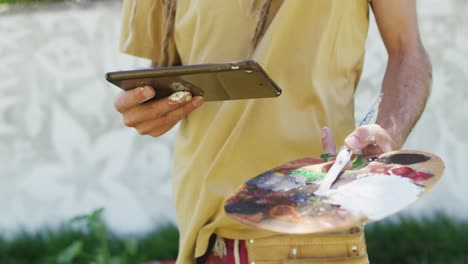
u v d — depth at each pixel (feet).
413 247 13.60
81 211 15.39
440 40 15.51
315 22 5.03
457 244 13.58
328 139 4.75
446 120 15.31
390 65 5.40
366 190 4.17
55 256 13.73
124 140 15.58
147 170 15.46
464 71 15.37
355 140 4.47
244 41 5.21
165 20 5.73
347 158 4.41
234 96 4.74
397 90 5.19
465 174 15.10
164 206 15.26
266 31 5.07
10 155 15.66
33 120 15.74
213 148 5.13
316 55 5.01
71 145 15.66
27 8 16.16
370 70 15.57
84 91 15.81
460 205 14.96
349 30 5.16
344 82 5.22
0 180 15.55
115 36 15.93
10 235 14.99
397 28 5.37
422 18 15.65
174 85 4.66
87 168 15.57
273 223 4.01
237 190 4.40
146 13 6.05
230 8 5.25
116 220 15.26
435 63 15.46
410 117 5.04
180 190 5.38
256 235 4.93
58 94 15.80
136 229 15.15
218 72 4.33
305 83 5.02
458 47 15.46
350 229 4.95
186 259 5.30
